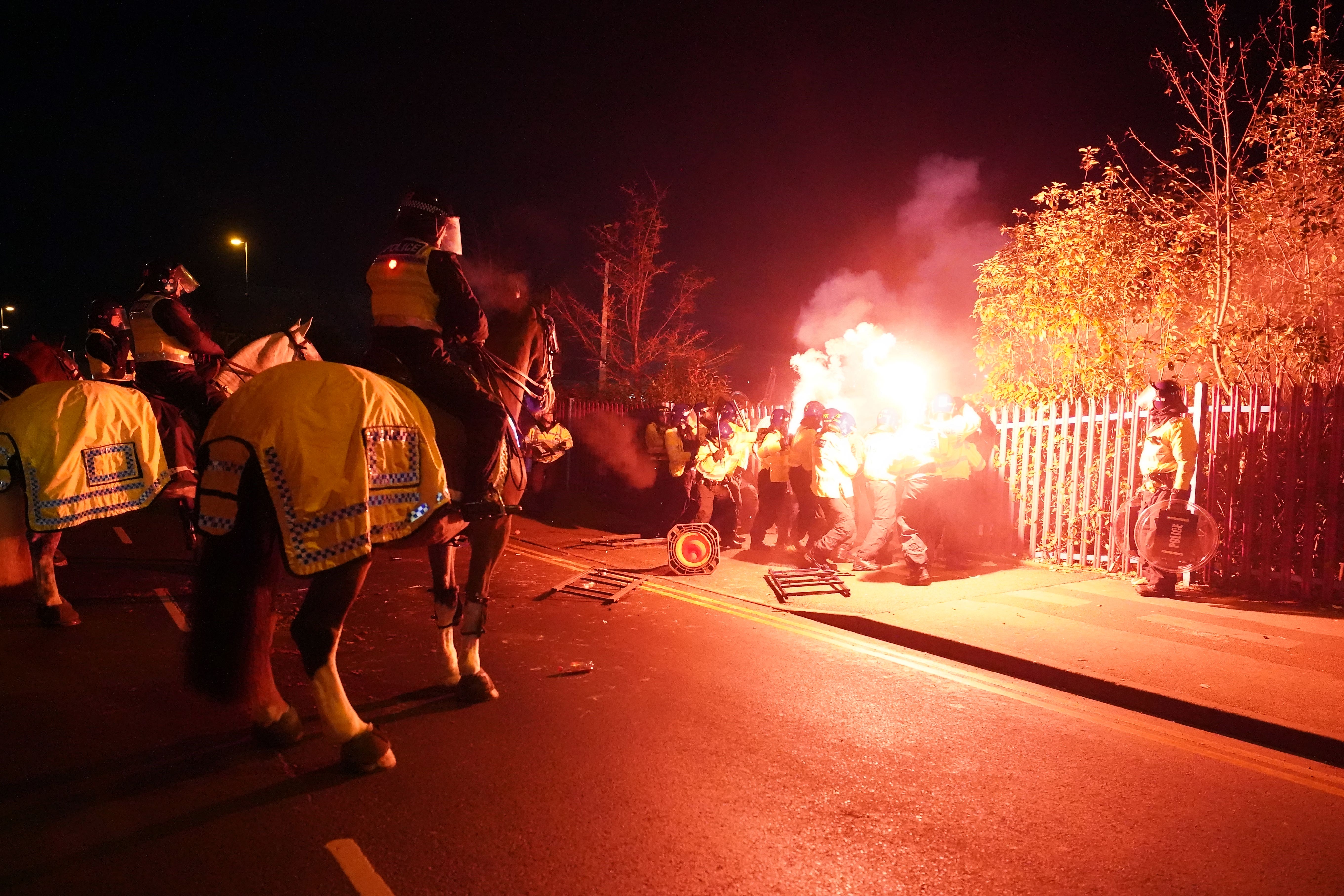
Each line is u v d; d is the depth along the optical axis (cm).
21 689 516
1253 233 934
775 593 830
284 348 671
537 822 374
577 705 521
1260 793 426
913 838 369
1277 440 831
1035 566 988
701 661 618
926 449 886
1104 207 1011
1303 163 909
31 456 588
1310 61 920
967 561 1012
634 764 436
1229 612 769
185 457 698
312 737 459
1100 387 981
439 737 465
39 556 641
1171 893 334
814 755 454
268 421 386
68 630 639
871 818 386
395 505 412
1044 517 1014
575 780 416
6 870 324
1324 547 811
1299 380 900
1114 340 988
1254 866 355
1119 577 923
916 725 502
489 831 365
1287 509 824
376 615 723
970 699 552
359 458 395
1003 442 1047
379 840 355
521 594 820
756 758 448
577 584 852
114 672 550
